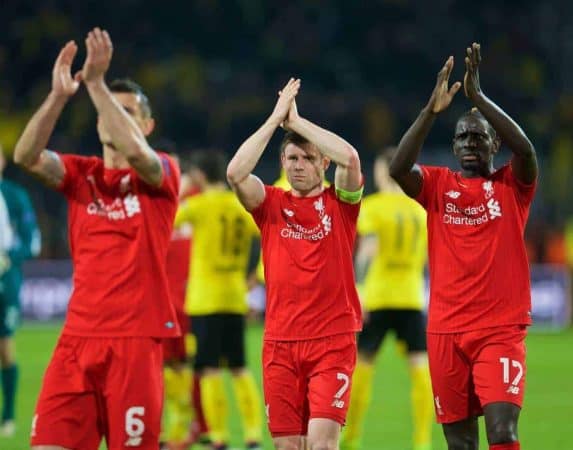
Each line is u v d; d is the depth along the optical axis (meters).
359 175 22.19
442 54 111.31
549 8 112.62
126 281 19.20
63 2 107.81
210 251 33.91
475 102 22.47
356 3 113.31
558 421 41.25
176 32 111.75
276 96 104.12
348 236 22.56
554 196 92.88
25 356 63.28
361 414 35.38
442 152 96.19
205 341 33.84
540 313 84.88
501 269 22.61
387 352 70.88
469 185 23.16
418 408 34.66
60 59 19.19
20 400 46.25
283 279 22.19
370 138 99.94
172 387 33.88
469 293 22.67
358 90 108.88
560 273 85.12
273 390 22.22
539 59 110.88
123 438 18.97
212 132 99.62
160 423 19.36
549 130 101.94
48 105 19.12
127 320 19.09
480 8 114.44
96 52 18.36
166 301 19.59
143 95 20.84
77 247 19.61
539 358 64.25
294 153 22.36
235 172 22.12
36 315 84.38
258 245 79.56
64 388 19.09
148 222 19.52
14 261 39.47
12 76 103.31
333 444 21.52
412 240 35.47
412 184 23.30
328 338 21.97
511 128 22.31
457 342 22.75
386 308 35.22
